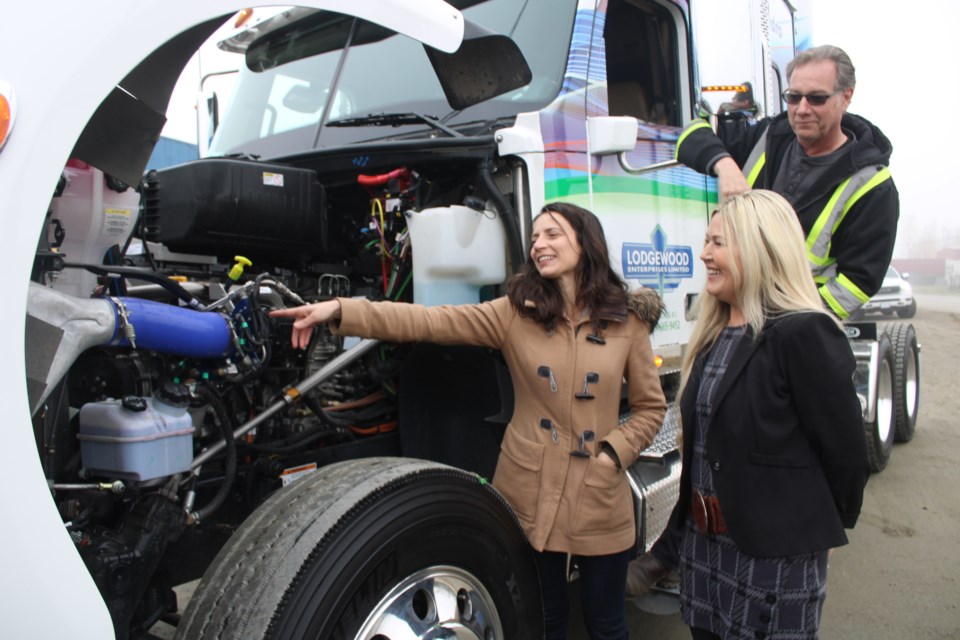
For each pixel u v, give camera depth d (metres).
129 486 1.84
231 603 1.72
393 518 1.88
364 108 3.53
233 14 1.71
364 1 1.90
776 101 5.17
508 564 2.21
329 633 1.71
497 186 2.90
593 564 2.43
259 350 2.16
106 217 2.04
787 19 5.48
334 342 2.65
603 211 3.18
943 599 3.77
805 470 2.03
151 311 1.84
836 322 2.00
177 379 2.01
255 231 2.62
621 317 2.38
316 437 2.57
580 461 2.35
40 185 1.40
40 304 1.64
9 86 1.38
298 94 3.81
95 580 1.75
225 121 4.12
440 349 2.76
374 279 3.24
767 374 2.03
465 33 2.36
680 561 2.34
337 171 3.00
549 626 2.57
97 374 1.93
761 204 2.12
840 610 3.68
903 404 6.30
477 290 2.83
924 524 4.78
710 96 3.98
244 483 2.40
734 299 2.21
